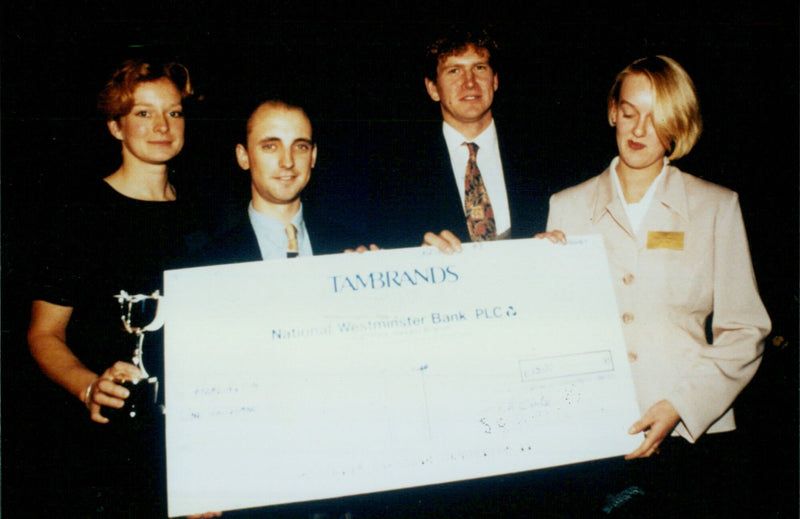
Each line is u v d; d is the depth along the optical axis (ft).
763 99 4.48
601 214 3.91
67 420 3.77
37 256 3.75
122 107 3.85
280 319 3.57
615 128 4.06
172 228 3.93
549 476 4.11
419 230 4.16
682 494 3.94
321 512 3.93
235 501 3.25
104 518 3.62
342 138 4.27
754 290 3.62
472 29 4.10
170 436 3.33
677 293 3.66
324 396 3.45
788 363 4.25
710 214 3.70
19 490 3.67
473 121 4.18
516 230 4.17
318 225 4.16
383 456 3.37
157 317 3.56
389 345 3.56
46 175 3.88
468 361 3.55
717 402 3.48
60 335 3.63
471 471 3.36
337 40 4.33
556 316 3.65
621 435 3.45
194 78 4.12
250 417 3.39
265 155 3.72
